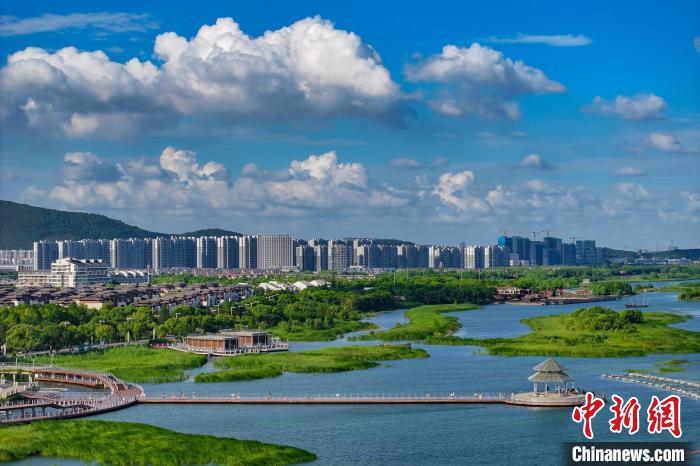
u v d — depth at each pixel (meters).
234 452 195.62
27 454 196.75
